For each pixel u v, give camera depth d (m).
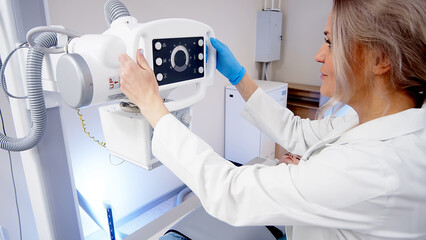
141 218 2.07
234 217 0.57
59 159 0.81
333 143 0.60
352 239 0.52
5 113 1.19
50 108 0.77
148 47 0.58
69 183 0.85
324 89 0.64
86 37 0.59
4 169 1.23
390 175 0.46
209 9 2.26
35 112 0.67
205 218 1.10
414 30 0.47
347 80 0.54
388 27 0.48
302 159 0.64
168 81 0.64
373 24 0.49
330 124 0.88
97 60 0.56
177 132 0.60
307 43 2.92
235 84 0.95
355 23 0.50
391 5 0.47
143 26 0.56
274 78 3.25
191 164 0.59
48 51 0.65
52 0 1.39
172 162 0.61
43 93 0.70
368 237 0.51
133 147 0.71
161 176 2.21
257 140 2.54
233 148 2.74
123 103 0.74
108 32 0.61
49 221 0.83
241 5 2.57
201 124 2.46
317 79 2.93
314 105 2.71
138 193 2.07
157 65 0.61
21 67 0.70
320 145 0.63
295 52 3.02
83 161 1.69
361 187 0.47
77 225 0.90
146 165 0.70
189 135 0.61
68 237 0.89
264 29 2.76
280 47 3.01
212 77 0.79
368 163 0.47
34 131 0.69
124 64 0.56
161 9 1.90
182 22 0.64
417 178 0.47
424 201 0.47
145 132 0.67
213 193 0.57
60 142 0.81
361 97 0.57
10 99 0.72
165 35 0.61
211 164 0.59
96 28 1.59
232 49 2.61
